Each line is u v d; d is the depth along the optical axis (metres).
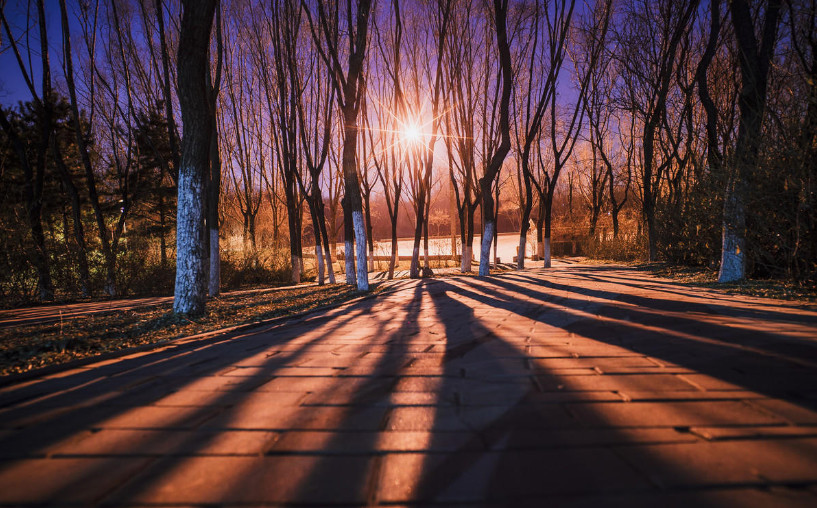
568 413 2.59
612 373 3.38
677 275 13.09
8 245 13.62
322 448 2.24
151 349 5.43
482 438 2.29
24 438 2.50
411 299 10.55
